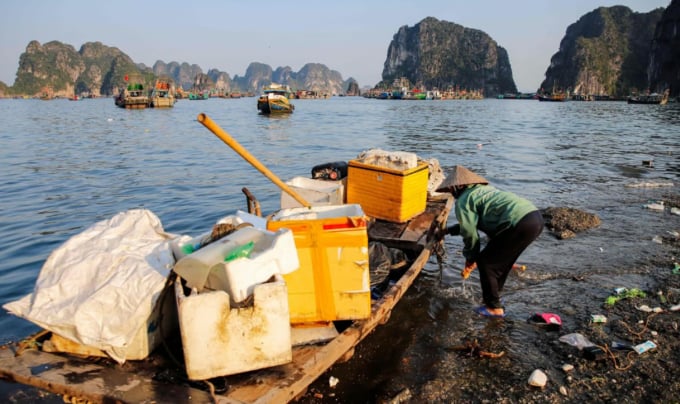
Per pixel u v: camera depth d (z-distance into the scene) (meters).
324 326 3.79
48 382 3.12
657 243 7.08
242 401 2.88
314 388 3.65
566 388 3.66
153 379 3.17
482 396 3.57
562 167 14.88
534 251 6.77
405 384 3.72
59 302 3.28
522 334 4.50
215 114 53.38
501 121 40.78
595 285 5.57
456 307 5.07
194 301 2.95
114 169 14.49
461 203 4.70
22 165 15.27
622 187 11.60
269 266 3.27
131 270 3.38
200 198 10.63
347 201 6.87
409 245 5.82
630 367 3.90
